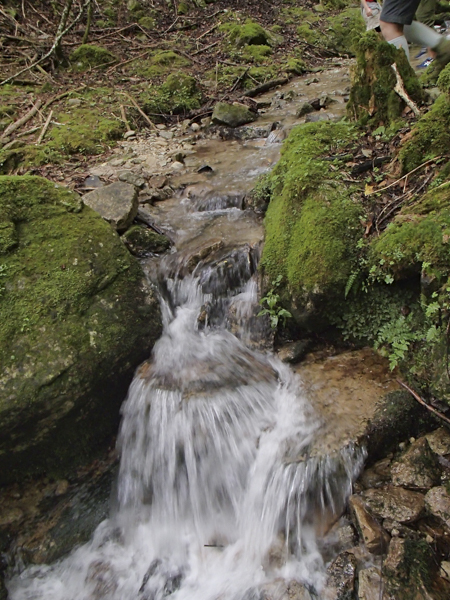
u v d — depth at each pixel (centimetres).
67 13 953
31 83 888
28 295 357
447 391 313
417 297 356
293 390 371
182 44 1133
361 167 431
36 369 338
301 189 418
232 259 454
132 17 1186
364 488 310
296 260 388
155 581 338
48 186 411
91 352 360
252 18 1308
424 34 595
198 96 898
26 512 364
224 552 339
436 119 403
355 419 334
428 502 288
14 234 375
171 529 365
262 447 347
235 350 411
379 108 492
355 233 378
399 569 266
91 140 721
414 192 390
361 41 483
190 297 452
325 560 300
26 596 340
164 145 733
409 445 326
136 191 529
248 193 543
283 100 879
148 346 399
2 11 1028
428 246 328
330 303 379
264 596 298
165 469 370
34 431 347
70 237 391
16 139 709
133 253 486
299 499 317
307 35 1255
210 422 359
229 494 354
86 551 359
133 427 383
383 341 370
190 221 534
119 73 966
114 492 382
